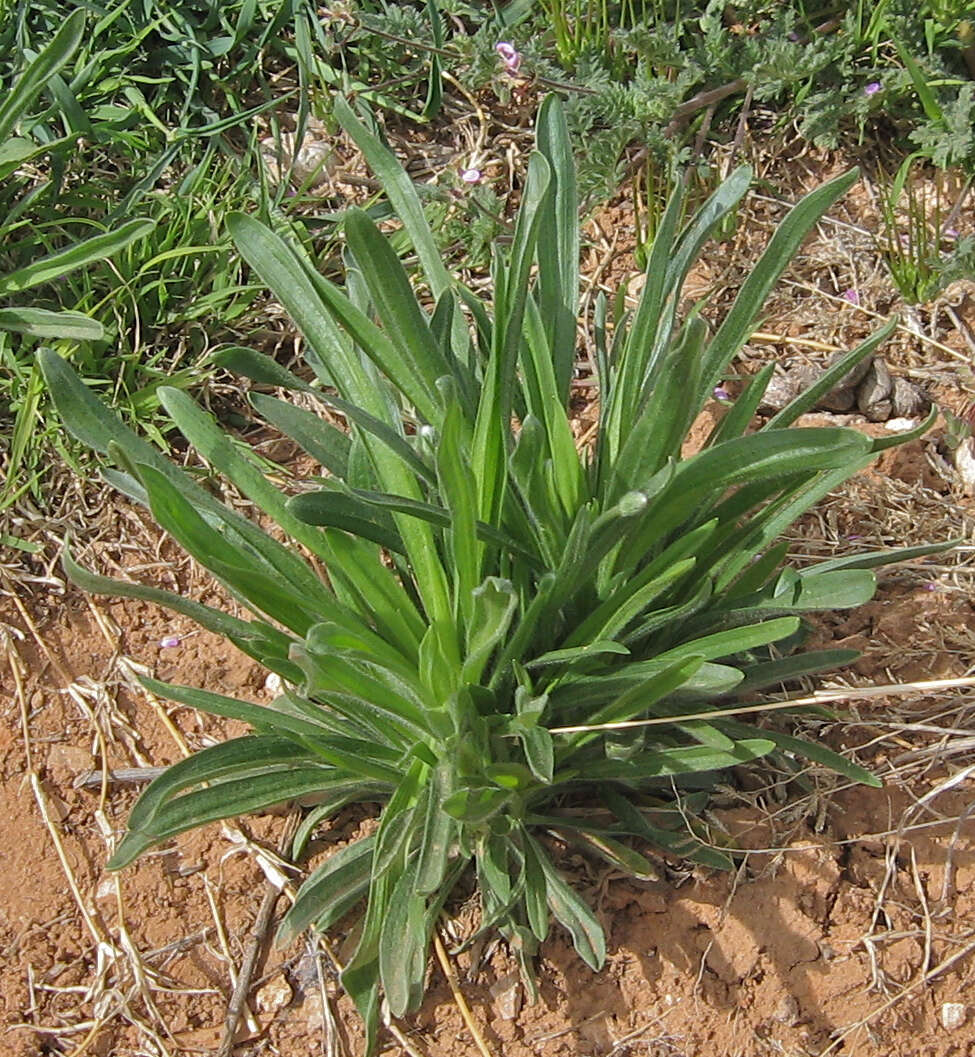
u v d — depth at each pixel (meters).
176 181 0.70
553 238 0.52
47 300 0.65
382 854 0.47
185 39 0.72
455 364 0.51
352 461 0.50
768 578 0.56
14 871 0.55
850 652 0.51
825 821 0.54
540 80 0.72
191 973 0.53
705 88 0.73
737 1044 0.51
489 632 0.44
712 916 0.52
